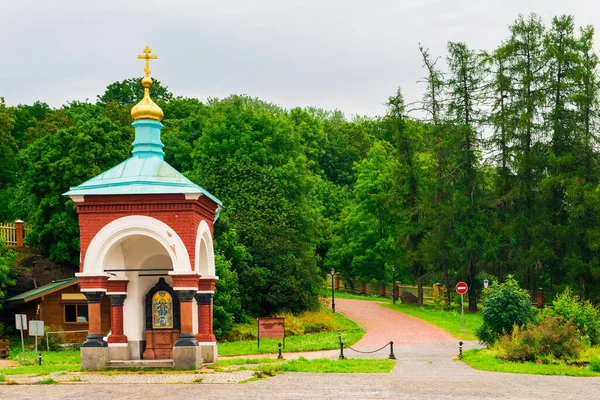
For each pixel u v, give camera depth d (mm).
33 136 67250
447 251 58375
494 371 24125
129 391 18156
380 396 17047
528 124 56156
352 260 69750
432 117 61656
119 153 48344
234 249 47469
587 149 55094
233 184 52125
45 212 46875
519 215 55844
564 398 17328
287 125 60375
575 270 52312
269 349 35031
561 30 57531
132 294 25172
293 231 51906
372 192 68688
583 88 56125
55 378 21188
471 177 59250
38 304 40938
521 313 30266
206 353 24844
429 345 36375
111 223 23219
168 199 23031
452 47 60188
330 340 38969
